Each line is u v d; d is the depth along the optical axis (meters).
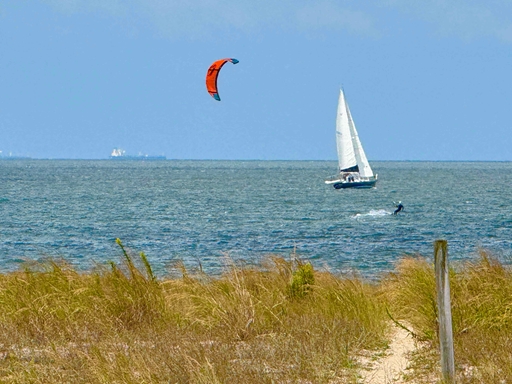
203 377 32.16
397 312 50.28
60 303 48.34
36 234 178.38
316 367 34.69
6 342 41.59
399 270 62.53
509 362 34.75
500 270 51.00
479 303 44.47
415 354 38.97
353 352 39.12
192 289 52.69
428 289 48.06
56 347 39.66
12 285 53.03
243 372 33.84
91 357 36.22
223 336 42.41
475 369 35.31
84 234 179.38
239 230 191.38
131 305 46.91
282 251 142.62
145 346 38.66
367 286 59.88
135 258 70.38
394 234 181.00
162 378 32.94
